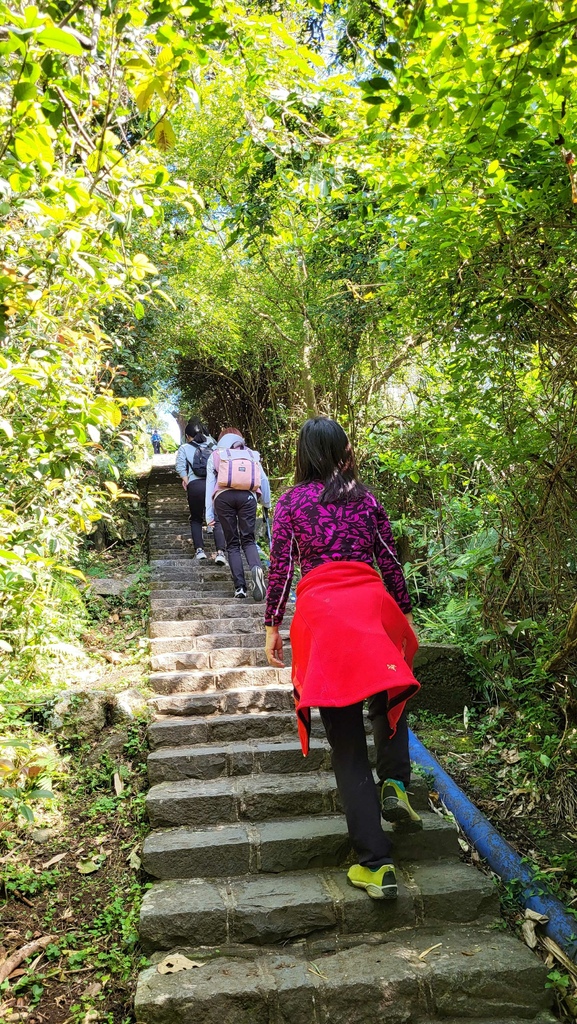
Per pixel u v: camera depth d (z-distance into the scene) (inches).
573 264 104.0
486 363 125.3
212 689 153.6
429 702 157.9
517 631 145.8
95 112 96.3
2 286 82.0
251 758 126.0
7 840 111.6
